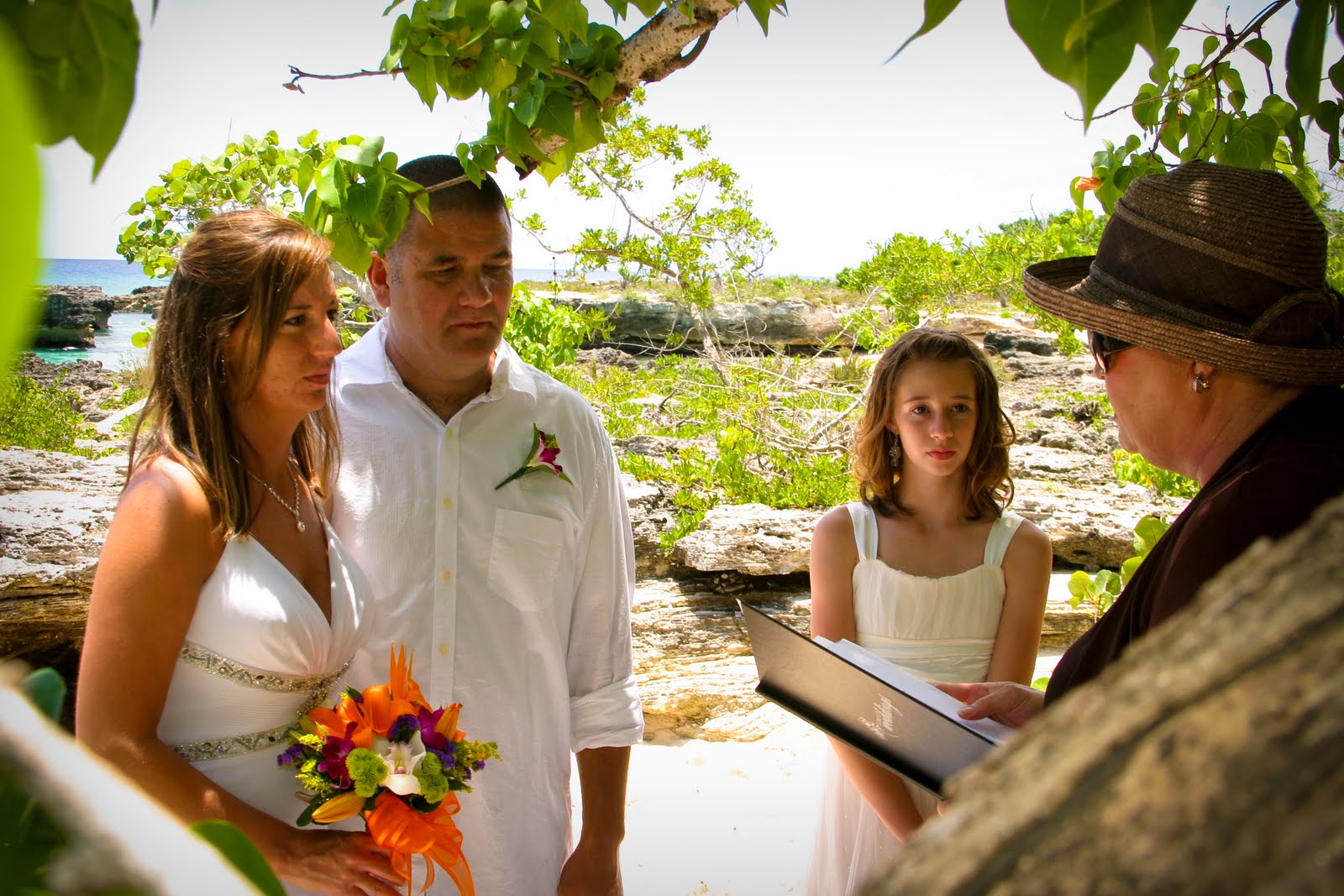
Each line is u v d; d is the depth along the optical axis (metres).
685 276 14.40
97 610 1.83
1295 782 0.28
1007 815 0.33
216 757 1.97
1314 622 0.32
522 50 2.23
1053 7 0.82
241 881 0.32
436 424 2.49
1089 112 0.84
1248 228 1.49
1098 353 1.68
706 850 3.98
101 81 0.65
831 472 8.87
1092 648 1.60
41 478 5.48
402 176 2.43
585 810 2.57
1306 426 1.44
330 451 2.38
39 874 0.33
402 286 2.43
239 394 2.00
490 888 2.41
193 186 4.87
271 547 2.07
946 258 14.30
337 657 2.15
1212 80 2.73
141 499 1.87
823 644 2.12
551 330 8.51
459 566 2.43
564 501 2.52
